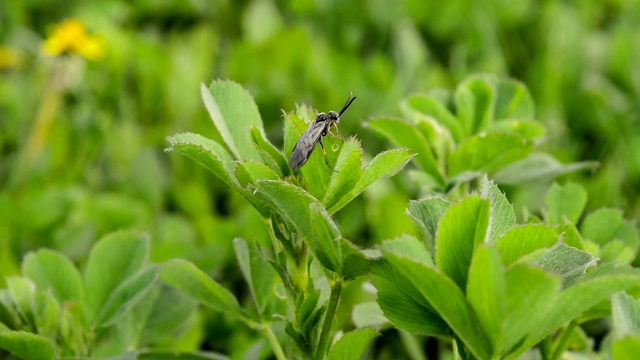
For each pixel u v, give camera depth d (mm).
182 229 412
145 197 451
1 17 600
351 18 585
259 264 261
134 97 522
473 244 215
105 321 275
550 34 544
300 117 240
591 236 273
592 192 427
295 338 232
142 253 283
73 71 501
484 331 210
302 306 229
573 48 539
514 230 215
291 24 606
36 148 483
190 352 273
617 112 491
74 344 268
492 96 301
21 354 254
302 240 232
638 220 428
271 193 219
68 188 434
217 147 238
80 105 519
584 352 281
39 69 541
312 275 257
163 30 622
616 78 535
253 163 225
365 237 421
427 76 519
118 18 611
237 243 265
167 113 519
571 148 484
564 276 220
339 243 218
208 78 529
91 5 610
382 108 496
